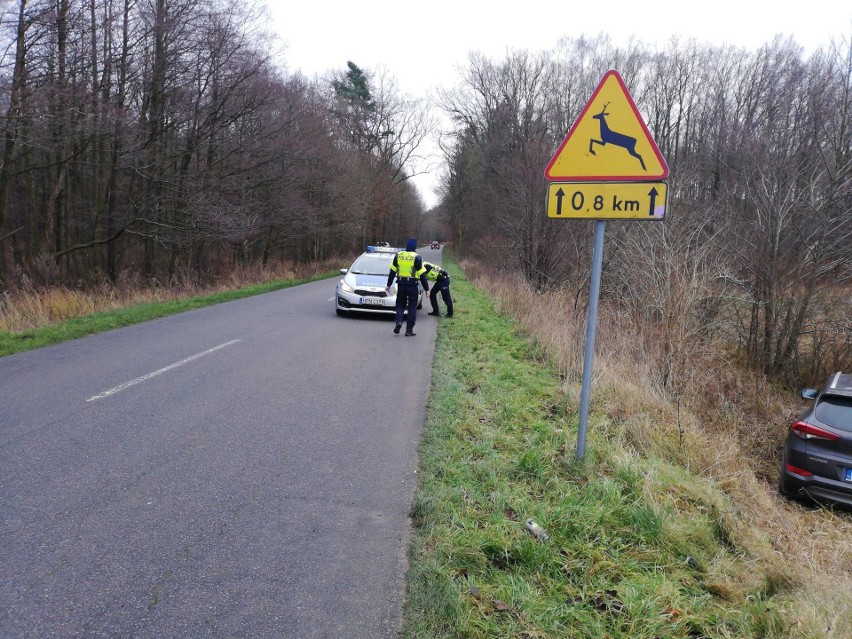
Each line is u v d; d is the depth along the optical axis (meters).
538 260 17.47
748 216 12.37
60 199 24.16
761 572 3.43
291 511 3.57
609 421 5.72
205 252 24.89
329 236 36.84
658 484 4.20
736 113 26.67
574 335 9.18
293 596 2.74
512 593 2.84
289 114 24.06
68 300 12.58
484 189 34.25
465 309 14.45
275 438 4.84
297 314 12.88
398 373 7.38
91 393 5.96
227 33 19.20
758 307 11.88
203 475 4.05
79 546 3.09
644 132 3.93
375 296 12.17
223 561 3.01
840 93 11.27
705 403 8.57
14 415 5.18
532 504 3.76
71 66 16.02
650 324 9.01
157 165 19.66
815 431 6.15
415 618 2.60
